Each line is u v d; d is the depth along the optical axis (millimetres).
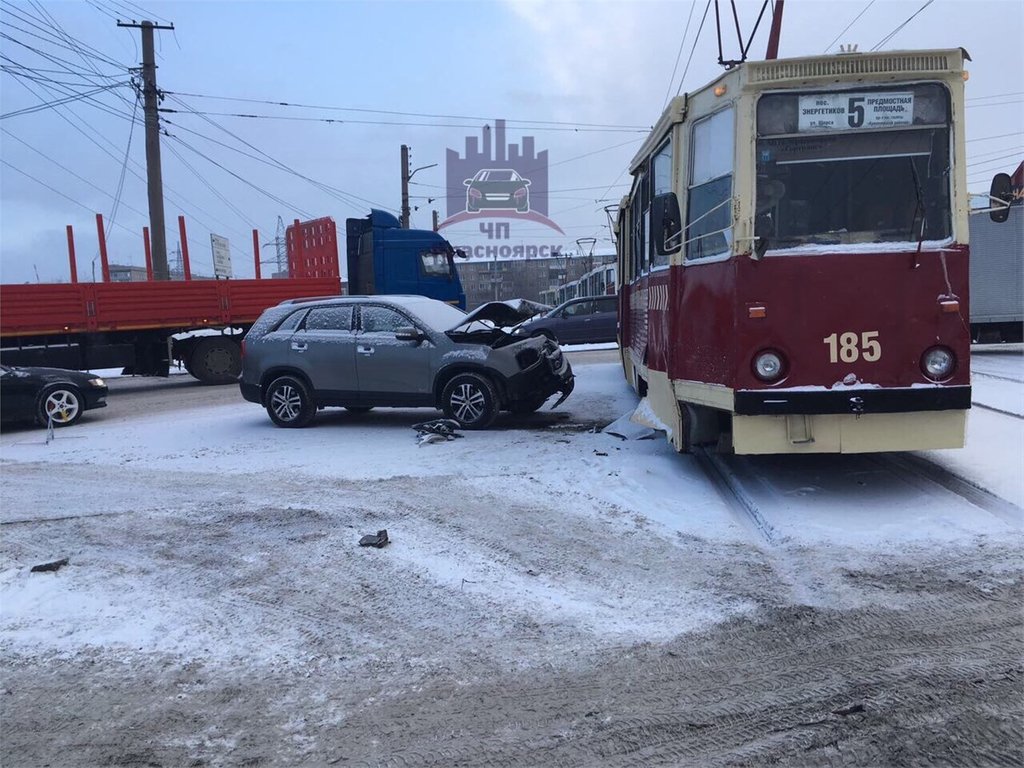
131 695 3711
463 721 3404
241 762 3158
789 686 3570
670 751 3141
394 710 3508
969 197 5609
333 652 4059
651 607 4441
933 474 6508
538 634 4176
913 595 4426
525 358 9688
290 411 10398
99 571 5211
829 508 5836
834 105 5664
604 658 3900
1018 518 5418
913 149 5645
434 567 5105
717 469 7105
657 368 7617
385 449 8727
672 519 5875
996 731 3156
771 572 4848
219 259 19734
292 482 7359
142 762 3180
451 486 6957
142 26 21266
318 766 3121
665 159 7406
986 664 3670
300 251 19922
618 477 6938
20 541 5863
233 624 4402
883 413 5625
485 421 9539
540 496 6559
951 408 5547
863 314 5578
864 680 3584
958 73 5602
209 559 5367
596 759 3113
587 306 22781
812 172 5676
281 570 5133
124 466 8484
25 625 4453
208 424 11164
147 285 16484
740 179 5676
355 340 10039
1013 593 4383
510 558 5238
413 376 9812
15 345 15617
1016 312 15969
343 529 5855
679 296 6660
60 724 3486
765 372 5652
